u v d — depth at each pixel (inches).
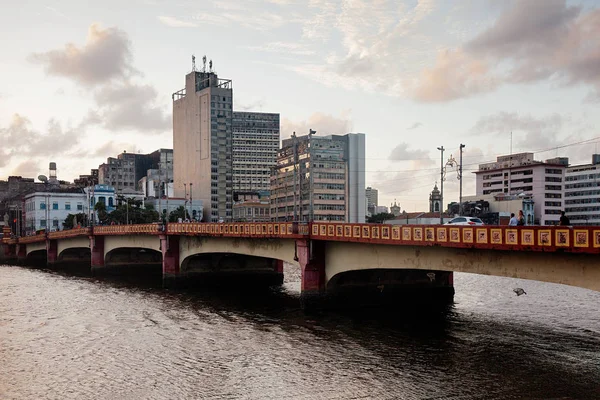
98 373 1439.5
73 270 4756.4
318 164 6555.1
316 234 2122.3
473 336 1743.4
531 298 2488.9
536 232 1320.1
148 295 2915.8
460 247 1526.8
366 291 2247.8
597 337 1697.8
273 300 2642.7
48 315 2295.8
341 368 1446.9
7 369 1481.3
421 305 2324.1
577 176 7421.3
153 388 1312.7
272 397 1240.8
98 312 2364.7
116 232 3774.6
